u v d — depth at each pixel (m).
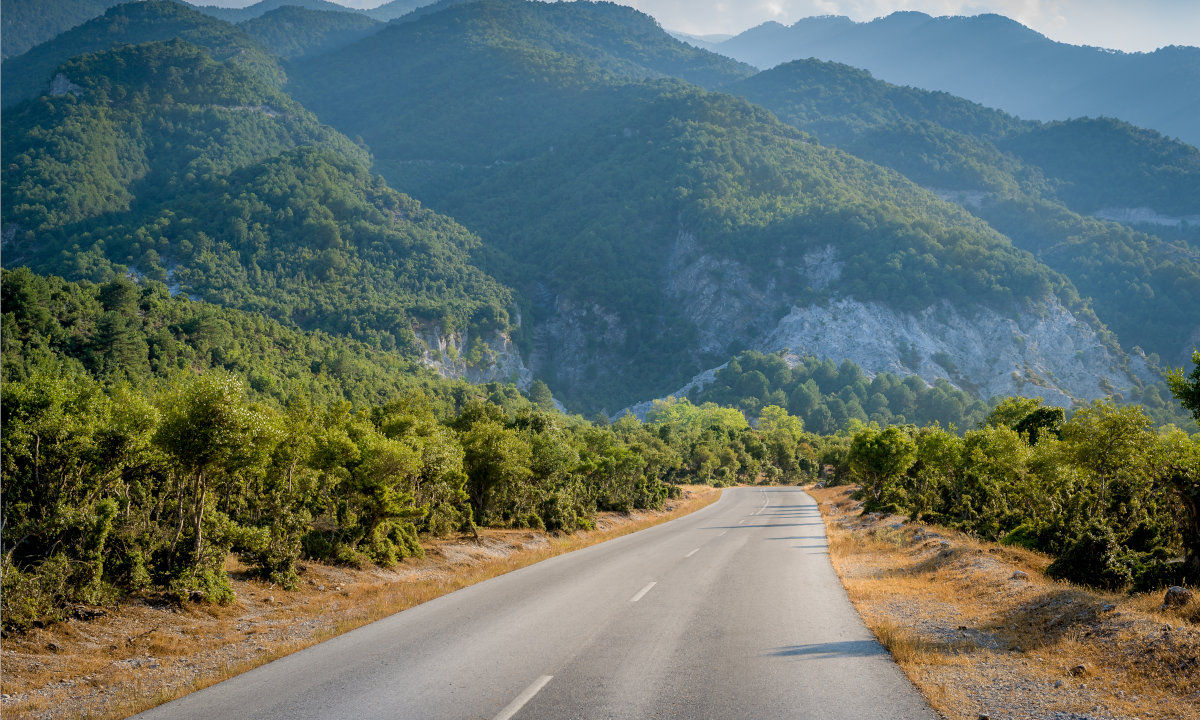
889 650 9.98
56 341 78.38
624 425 151.38
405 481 25.98
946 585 15.84
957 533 25.39
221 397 15.91
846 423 183.62
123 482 16.50
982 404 192.75
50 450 15.22
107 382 72.31
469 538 27.97
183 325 105.75
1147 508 20.69
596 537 32.59
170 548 15.07
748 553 23.70
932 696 7.72
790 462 123.69
